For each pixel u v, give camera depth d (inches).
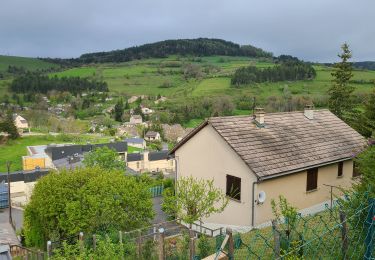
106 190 709.9
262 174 695.1
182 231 669.3
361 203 319.6
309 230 397.4
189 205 687.7
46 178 758.5
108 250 415.8
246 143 760.3
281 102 3673.7
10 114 5113.2
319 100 3385.8
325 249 330.6
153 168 3346.5
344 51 1589.6
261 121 831.1
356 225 326.0
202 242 488.7
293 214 396.8
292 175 762.8
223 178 779.4
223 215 780.0
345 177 884.0
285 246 358.9
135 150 3890.3
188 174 870.4
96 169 789.9
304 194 791.1
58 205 707.4
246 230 725.3
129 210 731.4
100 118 5644.7
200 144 830.5
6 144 4025.6
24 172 2453.2
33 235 797.2
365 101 1150.3
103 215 677.3
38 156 3161.9
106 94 7180.1
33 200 767.7
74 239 668.7
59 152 2977.4
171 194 813.2
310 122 942.4
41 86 7593.5
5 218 1664.6
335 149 863.1
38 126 4997.5
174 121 4820.4
